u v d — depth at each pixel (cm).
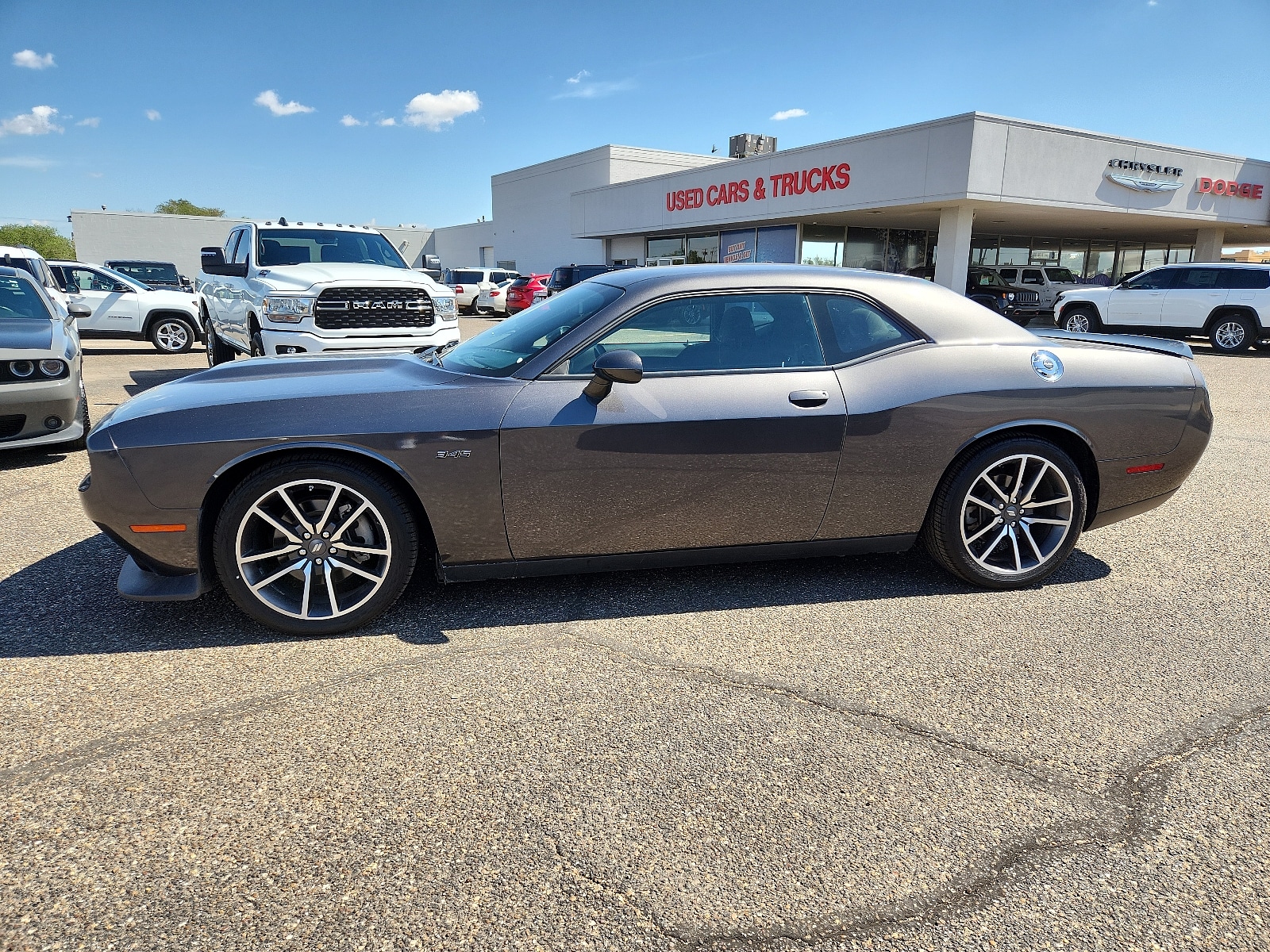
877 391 328
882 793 214
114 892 175
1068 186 1812
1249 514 478
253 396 299
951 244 1812
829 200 1961
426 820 201
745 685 271
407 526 302
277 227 899
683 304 324
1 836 192
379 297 783
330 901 174
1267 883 183
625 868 185
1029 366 343
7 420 550
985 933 168
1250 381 1108
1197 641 307
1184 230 2566
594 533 315
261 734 238
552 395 305
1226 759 231
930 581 367
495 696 262
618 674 278
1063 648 301
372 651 292
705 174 2342
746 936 166
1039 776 223
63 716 246
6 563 378
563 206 3572
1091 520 367
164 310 1403
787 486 324
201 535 292
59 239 7519
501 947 162
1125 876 185
